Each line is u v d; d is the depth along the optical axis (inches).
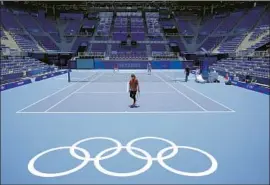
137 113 451.5
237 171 231.9
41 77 1088.2
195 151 276.5
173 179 218.2
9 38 1699.1
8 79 872.3
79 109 486.6
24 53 1601.9
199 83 946.7
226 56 1653.5
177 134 332.2
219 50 1769.2
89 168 238.2
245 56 1375.5
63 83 956.0
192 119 410.3
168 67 1779.0
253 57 1245.7
